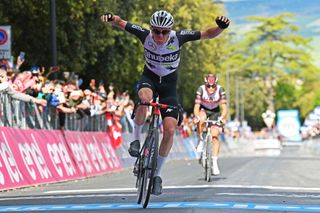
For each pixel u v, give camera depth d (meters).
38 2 45.84
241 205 18.78
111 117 43.66
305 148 154.62
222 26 18.72
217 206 18.39
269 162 56.00
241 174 35.47
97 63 57.12
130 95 67.12
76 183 30.45
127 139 48.25
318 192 23.91
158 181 18.44
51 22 37.56
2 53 33.44
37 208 18.52
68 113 36.31
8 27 33.50
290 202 19.91
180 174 36.09
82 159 36.12
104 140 42.16
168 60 18.98
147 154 18.67
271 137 179.88
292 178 31.88
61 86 36.75
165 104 19.12
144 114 19.08
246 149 139.38
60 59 49.03
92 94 40.66
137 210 17.69
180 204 18.95
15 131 28.58
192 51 87.06
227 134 123.31
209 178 29.50
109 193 23.52
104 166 40.16
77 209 18.05
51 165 31.23
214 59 119.06
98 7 50.22
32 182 28.36
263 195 22.17
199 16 92.25
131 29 18.98
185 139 78.19
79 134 37.28
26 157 28.69
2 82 28.89
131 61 60.19
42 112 33.03
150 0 63.62
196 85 95.56
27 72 33.00
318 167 44.81
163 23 18.45
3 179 25.92
